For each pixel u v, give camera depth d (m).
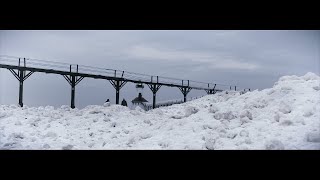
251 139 8.09
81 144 9.79
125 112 15.67
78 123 13.47
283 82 11.90
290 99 10.08
